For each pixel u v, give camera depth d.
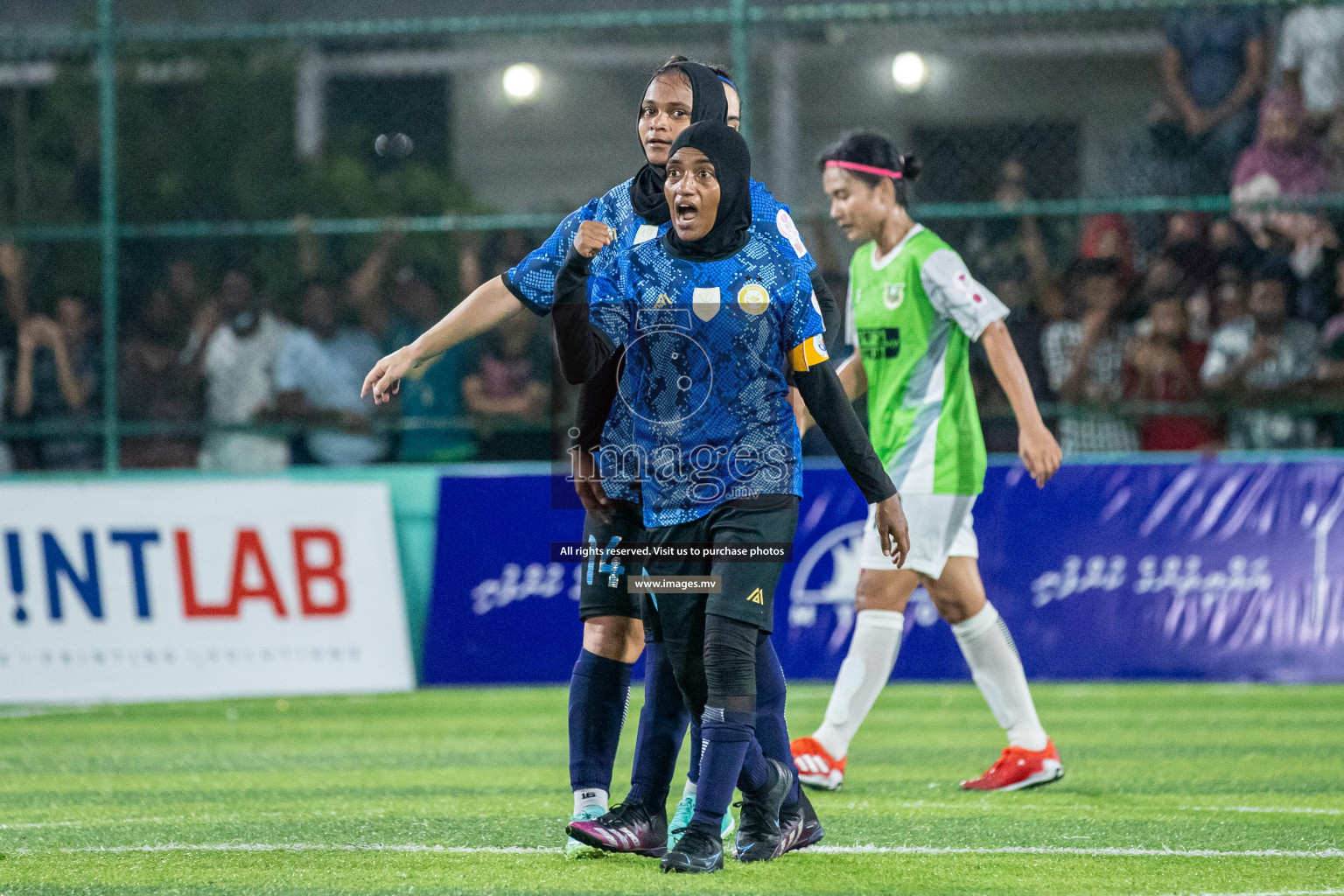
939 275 17.83
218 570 27.88
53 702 27.36
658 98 12.52
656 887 11.34
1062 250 29.89
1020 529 28.48
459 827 14.80
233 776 19.12
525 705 26.41
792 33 36.38
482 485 29.06
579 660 13.06
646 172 12.49
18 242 31.19
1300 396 29.00
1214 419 29.64
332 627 27.97
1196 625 28.20
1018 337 29.53
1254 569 28.27
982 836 14.20
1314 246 29.25
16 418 31.36
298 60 37.44
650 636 12.83
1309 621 28.12
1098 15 31.09
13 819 15.72
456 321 12.63
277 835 14.39
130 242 30.95
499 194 40.38
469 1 39.91
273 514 28.06
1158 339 29.36
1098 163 35.84
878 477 12.33
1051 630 28.30
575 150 40.22
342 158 37.72
